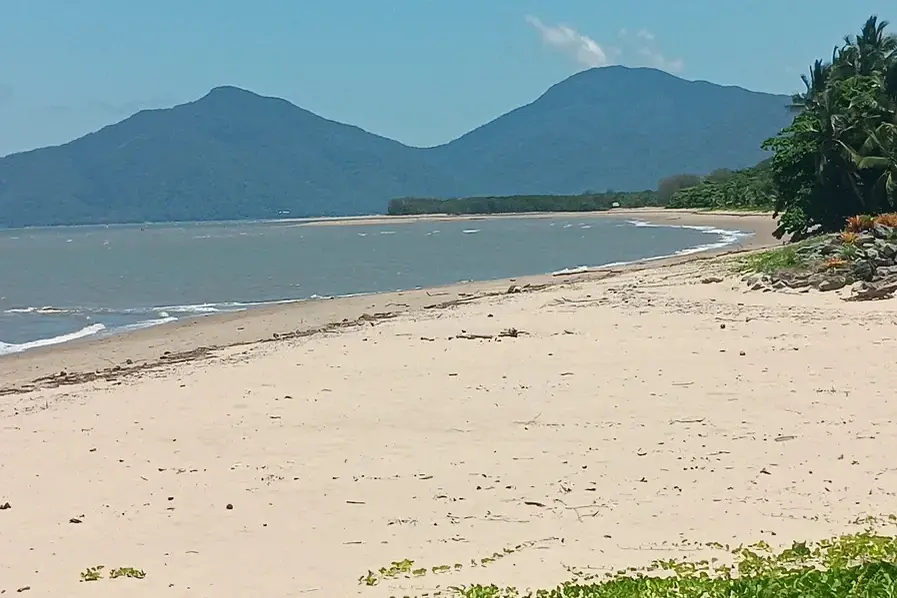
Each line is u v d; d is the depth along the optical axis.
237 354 20.47
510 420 12.94
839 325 19.44
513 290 31.45
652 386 14.61
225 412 14.08
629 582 6.98
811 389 13.91
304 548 8.43
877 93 47.09
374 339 20.91
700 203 147.12
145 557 8.33
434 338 20.47
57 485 10.67
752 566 7.35
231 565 8.05
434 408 13.78
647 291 26.95
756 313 21.64
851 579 6.78
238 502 9.86
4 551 8.57
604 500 9.48
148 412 14.37
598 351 17.84
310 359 18.58
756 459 10.66
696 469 10.39
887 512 8.75
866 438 11.27
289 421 13.34
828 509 8.91
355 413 13.66
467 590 7.14
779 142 48.44
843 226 45.19
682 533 8.42
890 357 15.95
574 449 11.41
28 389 18.06
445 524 8.97
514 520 9.02
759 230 78.75
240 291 42.56
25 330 30.08
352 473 10.77
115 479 10.85
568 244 75.00
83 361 22.03
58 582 7.74
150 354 22.47
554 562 7.80
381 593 7.21
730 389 14.16
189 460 11.55
